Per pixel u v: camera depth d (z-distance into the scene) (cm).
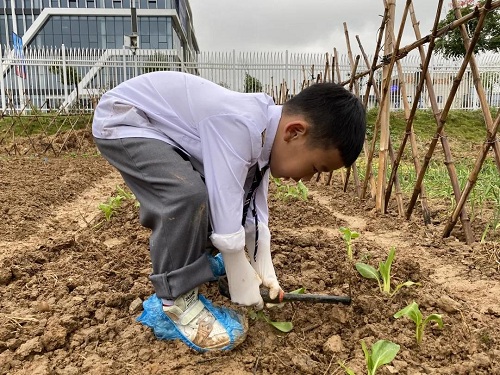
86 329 197
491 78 1755
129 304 216
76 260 276
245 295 177
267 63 1962
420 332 180
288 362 173
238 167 165
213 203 165
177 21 3609
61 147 1173
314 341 186
